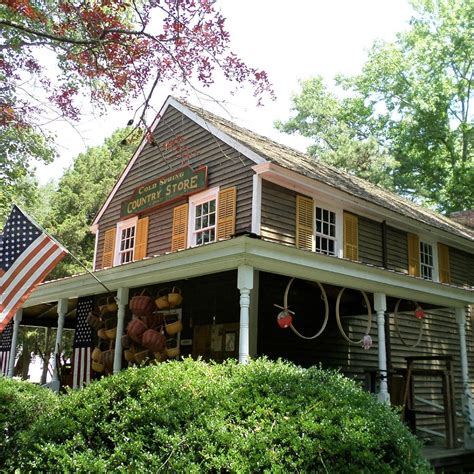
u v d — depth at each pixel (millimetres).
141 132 7879
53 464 4238
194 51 7133
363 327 12914
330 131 31750
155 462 3902
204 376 4773
